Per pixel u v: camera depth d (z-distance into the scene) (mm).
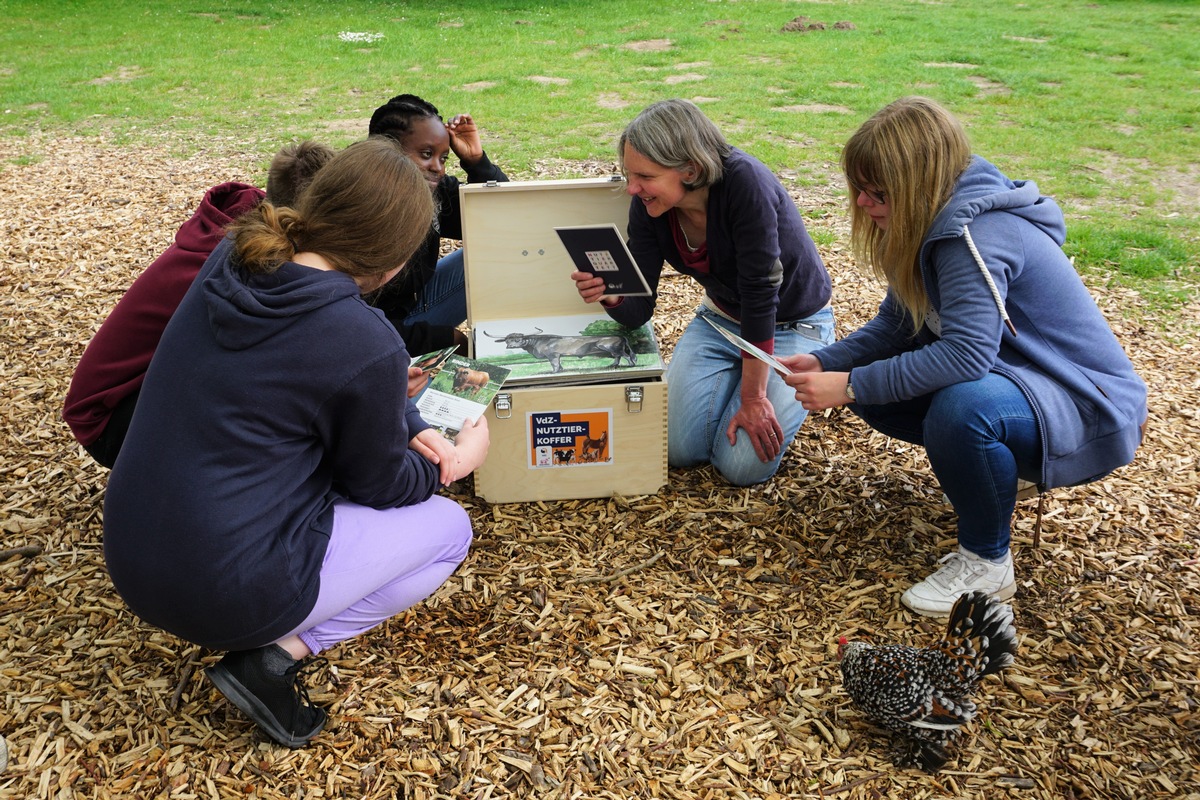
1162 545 3143
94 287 5285
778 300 3221
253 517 2062
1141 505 3342
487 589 2992
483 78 11344
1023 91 10219
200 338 2061
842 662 2439
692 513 3348
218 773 2344
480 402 2887
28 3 16422
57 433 3836
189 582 2041
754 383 3250
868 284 5266
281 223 2076
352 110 9906
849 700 2576
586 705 2557
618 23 15055
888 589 2982
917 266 2756
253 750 2408
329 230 2064
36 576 3027
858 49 12711
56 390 4156
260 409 2023
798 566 3094
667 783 2330
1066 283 2734
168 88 10867
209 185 7148
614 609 2910
